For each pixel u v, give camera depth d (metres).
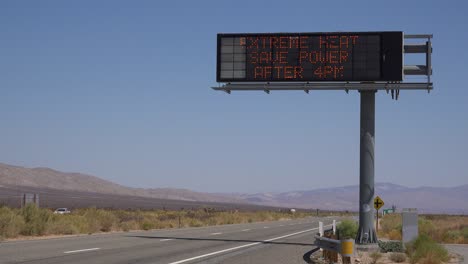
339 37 27.81
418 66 28.03
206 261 19.34
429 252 22.41
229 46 28.45
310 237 36.06
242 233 38.94
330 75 27.73
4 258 18.67
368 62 27.58
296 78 27.92
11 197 119.31
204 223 57.41
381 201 43.69
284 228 49.09
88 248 22.91
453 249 30.00
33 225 31.48
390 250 26.52
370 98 28.73
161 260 19.20
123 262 18.27
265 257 21.55
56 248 22.53
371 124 28.72
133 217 56.41
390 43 27.55
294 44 28.06
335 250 19.52
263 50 28.25
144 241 27.97
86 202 136.38
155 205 153.12
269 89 28.58
